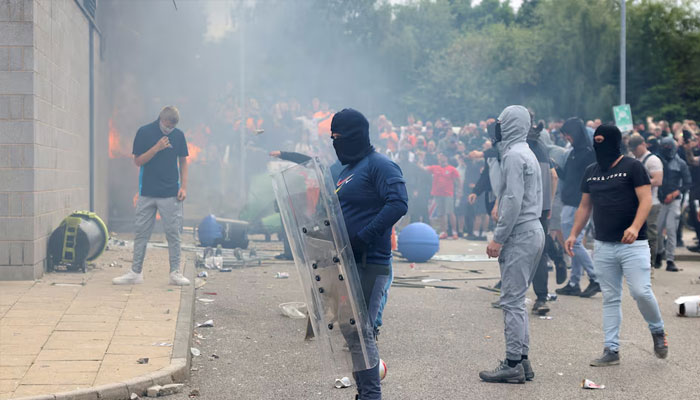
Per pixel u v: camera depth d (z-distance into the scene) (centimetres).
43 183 901
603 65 4656
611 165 616
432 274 1118
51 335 599
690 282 1080
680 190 1223
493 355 626
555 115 4734
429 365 593
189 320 661
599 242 617
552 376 567
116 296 774
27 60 852
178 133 866
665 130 1825
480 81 5162
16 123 851
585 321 776
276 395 504
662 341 614
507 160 547
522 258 548
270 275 1070
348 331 396
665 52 5094
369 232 402
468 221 1723
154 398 483
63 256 935
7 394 452
